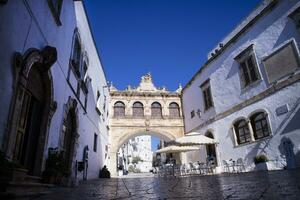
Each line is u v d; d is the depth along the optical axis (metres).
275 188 4.06
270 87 12.35
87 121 13.65
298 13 11.04
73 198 4.22
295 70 11.03
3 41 4.75
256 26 13.67
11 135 4.99
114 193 5.16
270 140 12.05
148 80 26.55
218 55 17.48
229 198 3.37
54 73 7.81
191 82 22.30
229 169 14.67
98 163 17.31
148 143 86.75
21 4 5.52
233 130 15.19
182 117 24.44
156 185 7.28
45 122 7.12
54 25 7.84
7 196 3.53
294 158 10.54
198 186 5.88
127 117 23.92
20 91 5.43
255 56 13.54
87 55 13.52
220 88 17.05
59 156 7.37
